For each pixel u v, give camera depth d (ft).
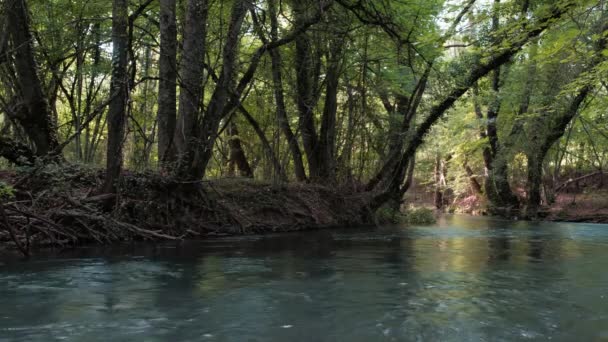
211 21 39.55
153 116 48.19
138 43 34.42
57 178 28.12
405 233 42.11
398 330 11.50
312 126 51.26
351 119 52.01
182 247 28.07
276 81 44.06
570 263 23.08
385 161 54.29
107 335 10.92
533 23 35.04
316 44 42.86
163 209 32.68
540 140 72.08
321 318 12.46
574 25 40.78
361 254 26.02
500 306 13.92
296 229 43.55
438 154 104.42
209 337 10.84
